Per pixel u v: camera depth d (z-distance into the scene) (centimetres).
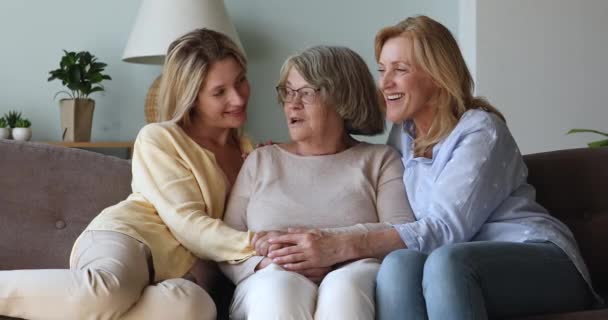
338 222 185
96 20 389
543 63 356
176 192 189
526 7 354
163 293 166
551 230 174
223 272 186
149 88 373
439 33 186
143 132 199
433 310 148
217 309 189
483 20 355
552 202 200
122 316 164
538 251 166
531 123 358
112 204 208
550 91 356
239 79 206
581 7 354
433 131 185
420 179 186
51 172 207
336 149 197
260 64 398
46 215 204
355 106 193
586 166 201
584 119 358
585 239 196
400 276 154
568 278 167
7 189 203
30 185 204
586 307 171
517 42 355
